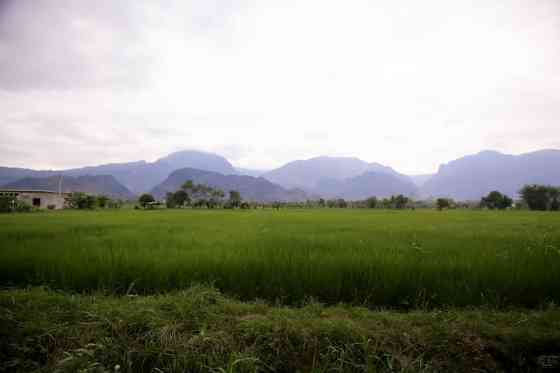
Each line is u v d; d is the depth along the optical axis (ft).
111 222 43.57
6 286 14.32
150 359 9.66
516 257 16.90
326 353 9.83
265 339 10.19
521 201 214.07
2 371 9.14
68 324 10.72
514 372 9.69
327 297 13.58
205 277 14.56
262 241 23.09
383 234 29.04
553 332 10.38
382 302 13.51
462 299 13.11
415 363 9.50
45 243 21.50
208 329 10.53
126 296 12.96
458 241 24.12
